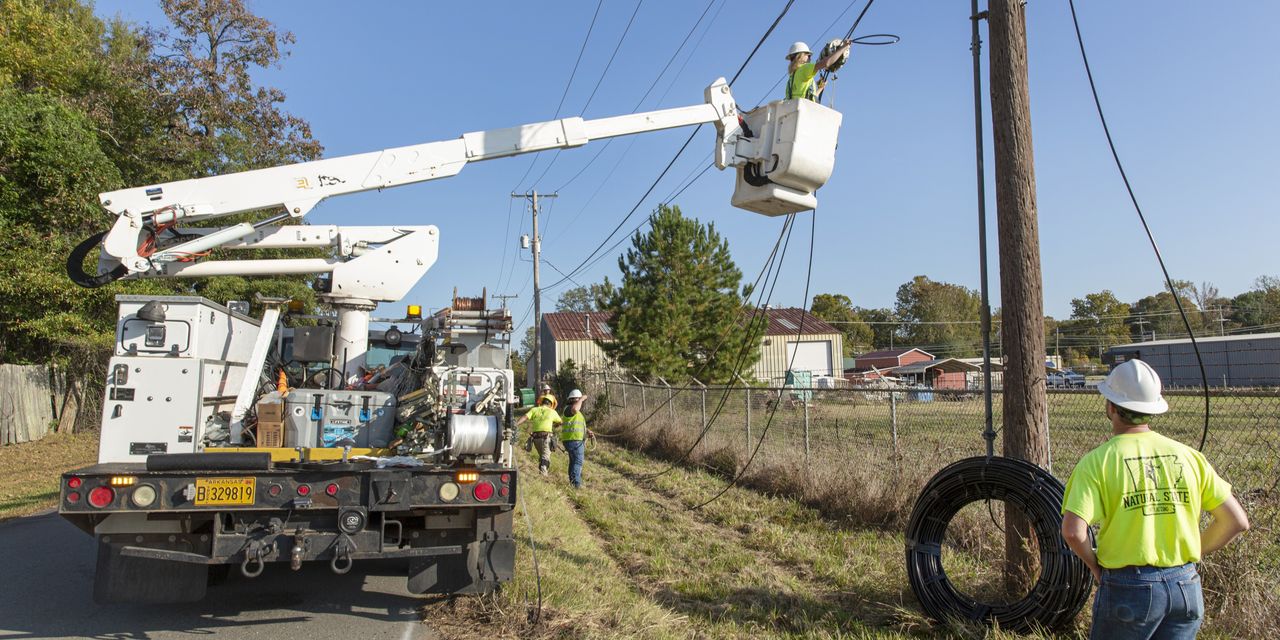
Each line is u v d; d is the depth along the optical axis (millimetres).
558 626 5336
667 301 25562
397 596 6355
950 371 55000
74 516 5074
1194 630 3385
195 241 6656
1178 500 3400
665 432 16281
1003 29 5688
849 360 64125
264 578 6965
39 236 19297
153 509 4895
